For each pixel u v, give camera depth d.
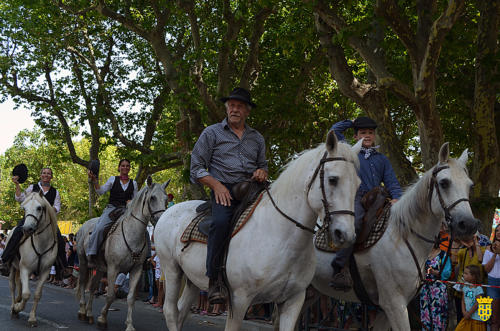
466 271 6.75
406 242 4.70
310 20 13.51
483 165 10.45
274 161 18.16
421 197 4.61
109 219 8.47
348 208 3.46
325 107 19.12
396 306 4.71
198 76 14.83
